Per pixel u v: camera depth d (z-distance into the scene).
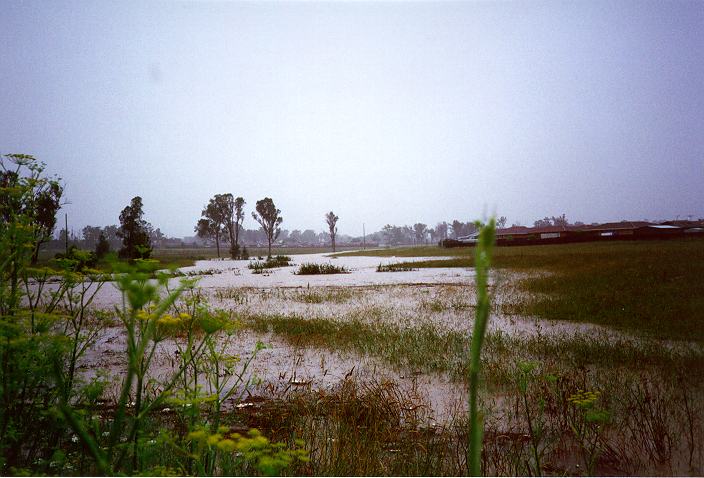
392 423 4.40
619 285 16.39
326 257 64.50
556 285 17.39
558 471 3.64
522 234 64.44
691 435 4.04
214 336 8.27
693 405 5.03
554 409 4.84
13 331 2.24
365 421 4.31
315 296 17.22
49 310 2.91
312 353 7.88
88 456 2.94
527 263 29.06
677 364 6.68
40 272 2.80
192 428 2.29
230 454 2.77
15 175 2.89
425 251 68.50
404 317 12.23
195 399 2.09
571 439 4.29
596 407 4.79
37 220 2.99
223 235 76.19
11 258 2.54
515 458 3.84
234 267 42.22
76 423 1.63
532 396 5.29
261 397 5.23
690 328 9.47
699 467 3.64
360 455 3.56
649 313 11.28
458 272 29.69
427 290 19.17
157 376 5.79
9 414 2.47
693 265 20.45
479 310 0.67
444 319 11.84
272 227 77.75
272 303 15.44
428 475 3.41
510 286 18.00
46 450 3.02
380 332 9.68
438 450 3.89
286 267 41.28
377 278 26.50
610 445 4.12
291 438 3.85
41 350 2.39
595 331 9.77
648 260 24.80
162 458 2.90
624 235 58.38
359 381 6.13
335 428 4.18
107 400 4.54
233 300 16.33
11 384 2.33
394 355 7.59
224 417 4.42
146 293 1.53
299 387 5.83
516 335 9.44
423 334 9.45
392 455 3.83
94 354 7.19
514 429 4.49
